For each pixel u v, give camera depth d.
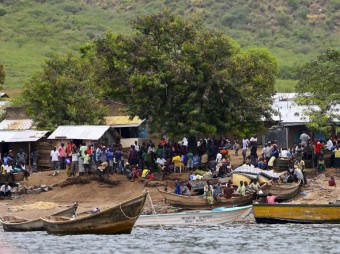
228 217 114.06
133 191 133.12
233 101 142.38
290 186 123.81
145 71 144.62
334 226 109.56
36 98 172.38
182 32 146.62
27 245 95.00
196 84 141.00
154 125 145.12
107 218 101.19
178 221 114.06
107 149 140.38
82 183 137.00
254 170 127.12
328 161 140.38
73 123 171.25
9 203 133.00
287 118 161.00
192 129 139.75
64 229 102.19
